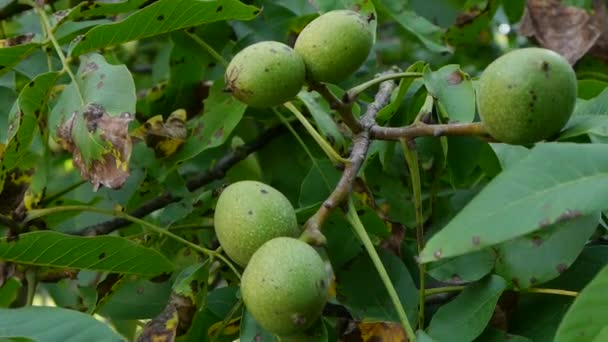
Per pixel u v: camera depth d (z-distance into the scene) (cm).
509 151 84
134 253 80
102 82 79
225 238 72
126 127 77
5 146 81
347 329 79
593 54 104
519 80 70
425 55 127
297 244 69
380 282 81
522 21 104
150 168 90
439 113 83
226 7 84
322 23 76
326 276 69
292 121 97
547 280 75
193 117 100
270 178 98
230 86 76
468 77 82
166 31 85
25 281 87
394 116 89
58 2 108
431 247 63
